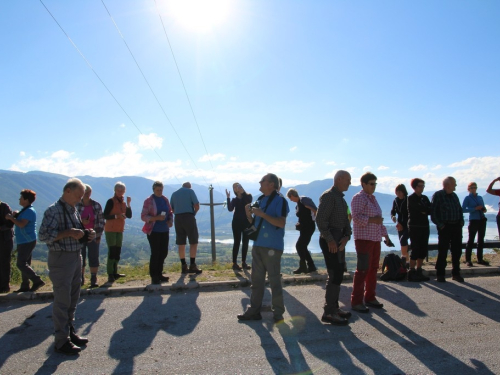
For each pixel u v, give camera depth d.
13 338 4.57
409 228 7.45
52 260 4.12
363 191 5.71
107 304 5.88
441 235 7.27
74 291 4.36
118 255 7.52
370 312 5.50
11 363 3.89
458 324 5.00
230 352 4.12
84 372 3.69
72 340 4.33
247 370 3.71
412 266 7.41
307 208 7.88
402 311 5.54
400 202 8.63
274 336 4.57
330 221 5.12
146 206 7.07
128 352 4.14
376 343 4.36
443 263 7.28
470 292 6.54
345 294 6.46
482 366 3.80
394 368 3.75
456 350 4.18
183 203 7.98
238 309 5.61
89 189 6.77
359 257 5.55
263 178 5.25
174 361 3.92
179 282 6.90
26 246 6.54
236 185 8.38
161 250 7.07
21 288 6.62
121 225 7.54
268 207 5.12
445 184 7.25
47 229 4.00
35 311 5.61
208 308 5.66
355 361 3.90
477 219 8.83
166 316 5.32
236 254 8.32
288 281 7.13
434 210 7.27
